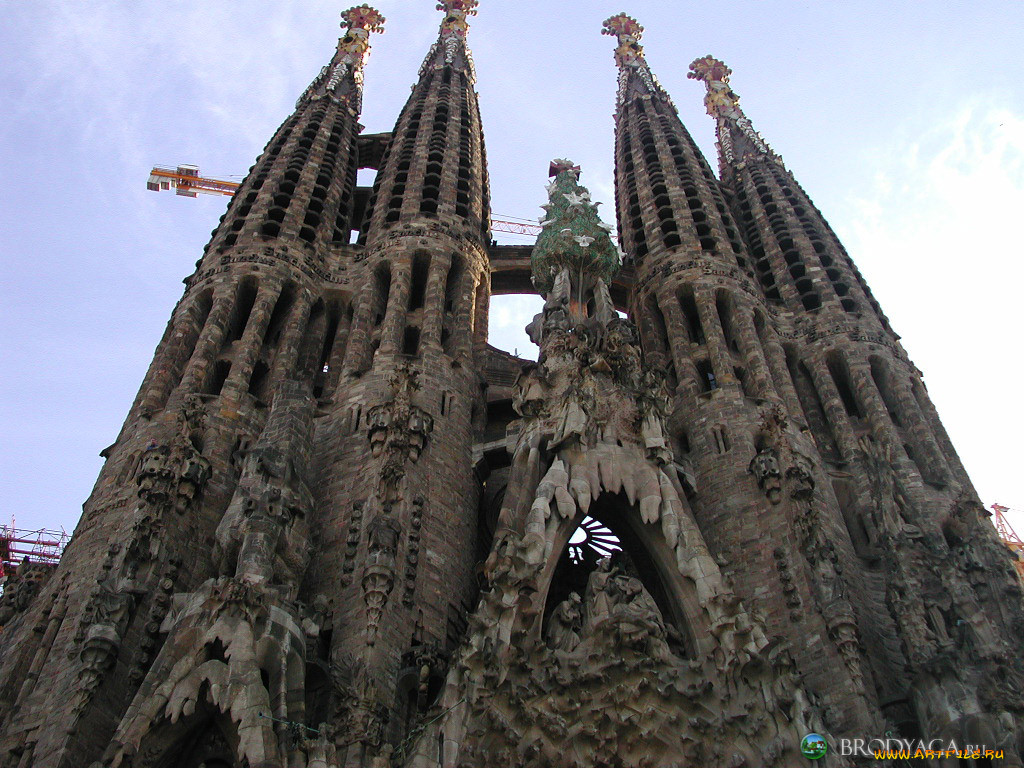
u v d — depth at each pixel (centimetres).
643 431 3759
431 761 2712
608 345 4097
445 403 4403
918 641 3250
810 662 3369
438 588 3559
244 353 4416
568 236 4791
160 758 2611
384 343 4691
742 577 3766
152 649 3077
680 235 5866
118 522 3494
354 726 2772
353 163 6506
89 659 2930
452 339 4916
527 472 3659
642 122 7462
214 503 3634
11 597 3650
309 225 5484
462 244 5534
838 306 5469
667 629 3195
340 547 3600
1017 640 3397
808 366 5194
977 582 3606
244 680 2692
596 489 3525
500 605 3044
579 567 4134
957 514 4012
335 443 4122
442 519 3838
